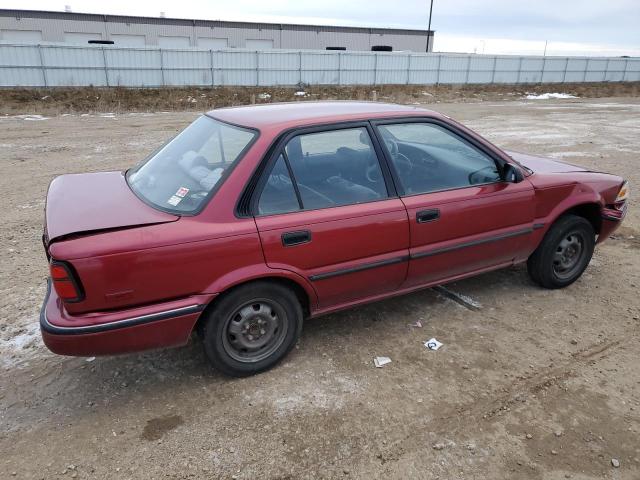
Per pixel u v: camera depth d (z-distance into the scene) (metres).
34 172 8.88
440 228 3.58
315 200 3.19
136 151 11.03
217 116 3.70
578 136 13.84
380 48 43.16
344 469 2.53
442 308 4.14
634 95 35.84
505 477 2.49
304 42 52.31
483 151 3.84
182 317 2.85
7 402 3.01
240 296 3.02
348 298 3.46
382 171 3.44
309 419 2.87
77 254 2.58
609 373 3.30
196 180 3.11
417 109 3.73
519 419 2.88
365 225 3.28
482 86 37.03
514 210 3.89
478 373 3.29
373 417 2.89
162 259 2.73
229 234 2.88
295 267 3.11
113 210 3.01
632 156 10.73
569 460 2.60
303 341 3.66
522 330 3.81
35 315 3.96
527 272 4.80
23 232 5.85
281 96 27.95
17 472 2.51
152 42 46.75
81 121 16.78
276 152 3.08
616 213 4.50
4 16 41.88
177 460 2.59
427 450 2.65
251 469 2.53
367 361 3.42
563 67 41.50
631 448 2.68
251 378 3.24
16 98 22.70
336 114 3.40
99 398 3.06
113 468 2.54
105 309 2.70
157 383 3.20
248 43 50.16
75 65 25.81
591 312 4.09
